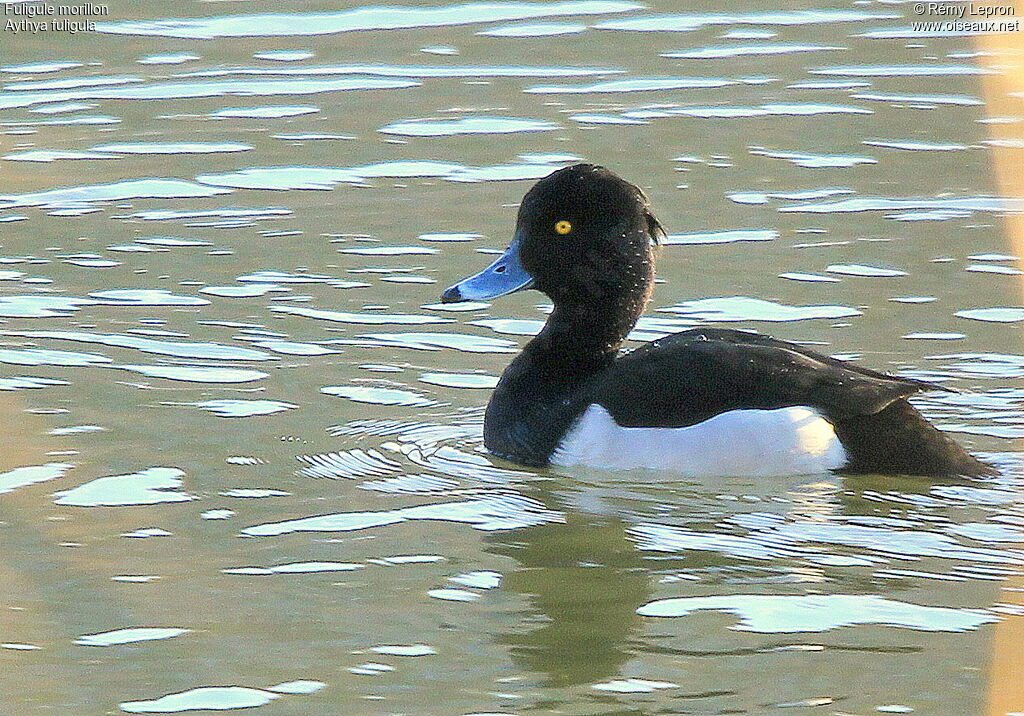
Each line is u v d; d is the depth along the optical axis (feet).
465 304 43.86
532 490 33.35
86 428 35.65
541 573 29.32
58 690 25.18
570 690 25.16
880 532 30.83
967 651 26.17
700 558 29.89
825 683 25.27
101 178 52.65
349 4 70.59
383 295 44.09
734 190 51.08
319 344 40.91
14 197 50.98
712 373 34.12
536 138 55.62
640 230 36.50
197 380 38.55
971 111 57.72
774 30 67.05
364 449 35.09
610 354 36.55
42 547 30.04
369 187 51.90
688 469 33.76
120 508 31.78
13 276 44.88
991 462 33.96
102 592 28.35
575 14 69.15
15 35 66.33
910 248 46.39
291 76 62.08
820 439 33.32
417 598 28.32
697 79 61.36
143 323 41.93
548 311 43.70
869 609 27.71
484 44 65.46
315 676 25.61
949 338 40.42
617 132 55.98
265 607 27.91
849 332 40.91
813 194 50.72
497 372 39.58
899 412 33.81
